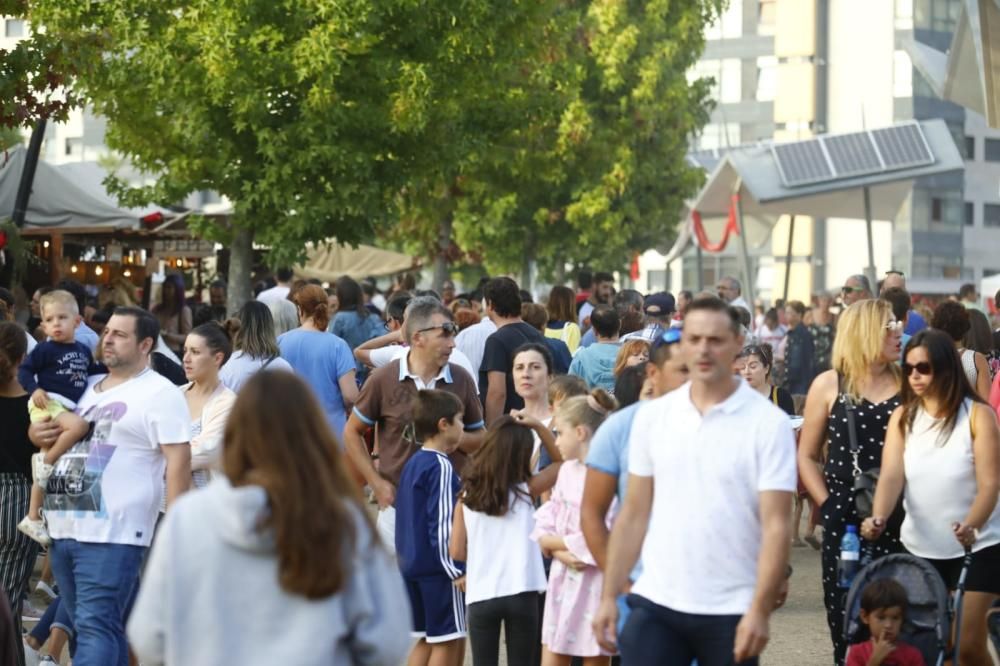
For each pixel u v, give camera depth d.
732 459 8.31
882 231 95.88
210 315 22.83
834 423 11.90
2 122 21.88
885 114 96.12
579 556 10.61
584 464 10.77
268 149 30.09
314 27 30.19
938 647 10.50
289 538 6.36
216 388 13.53
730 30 101.38
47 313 15.25
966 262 97.44
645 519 8.70
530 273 59.19
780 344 40.78
